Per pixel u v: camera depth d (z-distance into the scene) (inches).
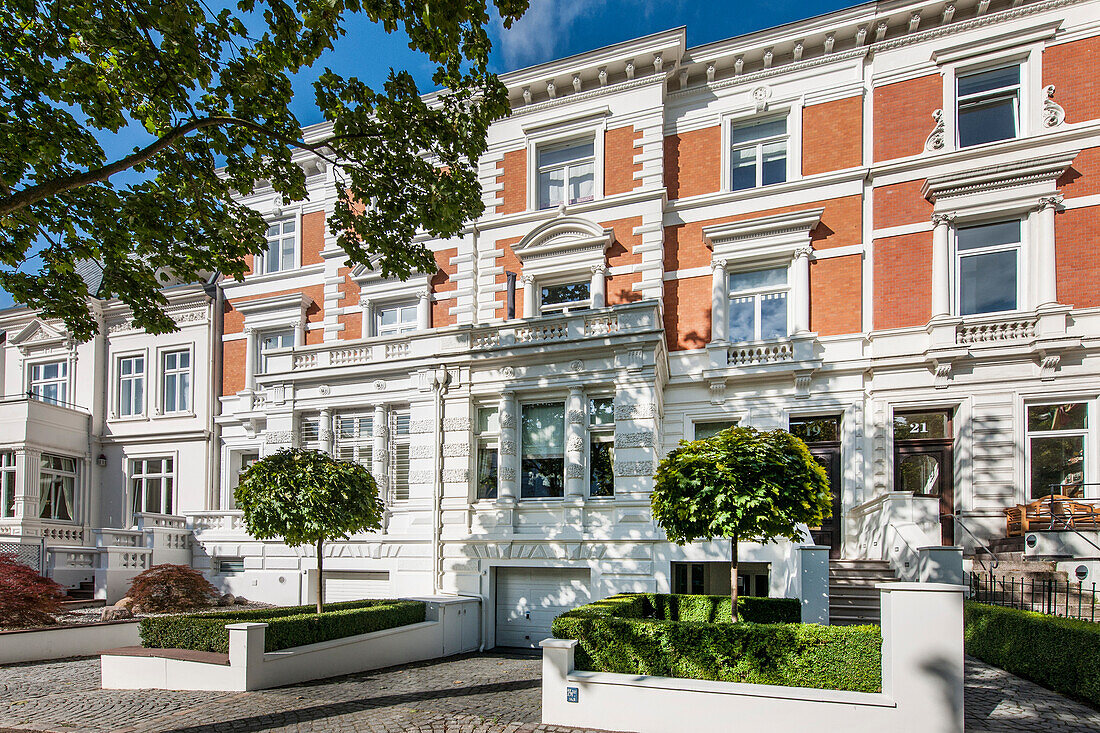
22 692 360.2
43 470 853.2
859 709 255.0
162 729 283.1
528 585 563.8
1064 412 560.1
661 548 518.0
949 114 620.4
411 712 307.6
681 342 677.3
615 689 282.5
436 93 775.1
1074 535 475.5
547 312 726.5
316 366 671.1
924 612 255.4
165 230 412.2
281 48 370.0
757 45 675.4
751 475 316.5
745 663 281.6
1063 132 580.1
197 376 885.8
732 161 698.2
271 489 423.5
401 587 589.6
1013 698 303.9
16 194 316.2
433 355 611.5
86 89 361.1
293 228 883.4
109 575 652.1
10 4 330.3
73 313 428.8
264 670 355.6
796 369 621.9
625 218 700.7
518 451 590.2
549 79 730.8
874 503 548.7
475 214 453.4
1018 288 589.6
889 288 622.5
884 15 637.3
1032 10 605.6
